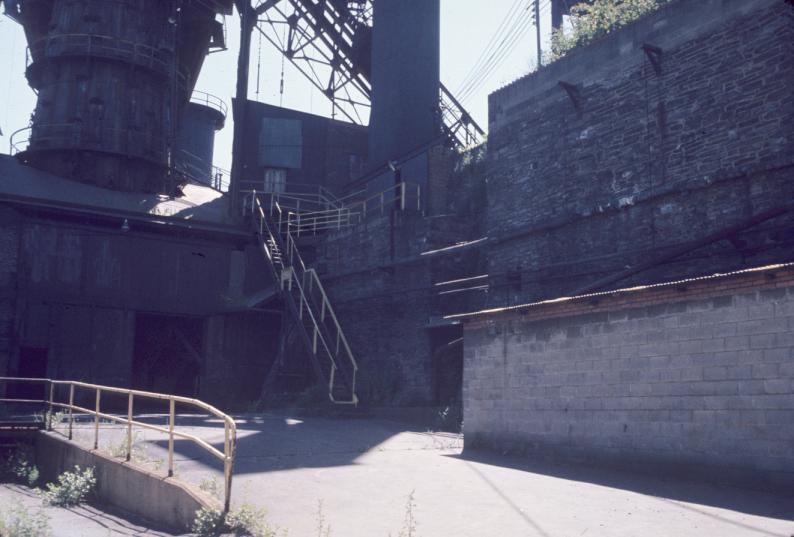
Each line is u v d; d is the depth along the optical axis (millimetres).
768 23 13562
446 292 20734
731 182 13844
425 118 29203
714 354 9172
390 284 23391
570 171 17500
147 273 25734
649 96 15758
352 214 27031
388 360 22859
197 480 9227
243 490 8742
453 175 25734
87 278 24547
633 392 10188
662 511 7461
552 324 11711
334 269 26172
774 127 13234
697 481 9141
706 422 9156
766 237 12992
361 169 33875
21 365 23312
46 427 14531
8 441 14297
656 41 15742
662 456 9656
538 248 18109
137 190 28953
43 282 23734
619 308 10570
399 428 17594
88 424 15555
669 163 15109
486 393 12945
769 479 8359
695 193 14492
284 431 15492
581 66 17531
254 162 31641
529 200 18641
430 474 10047
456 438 15312
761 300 8734
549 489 8836
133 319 25219
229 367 26594
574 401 11125
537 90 18797
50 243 24125
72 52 28438
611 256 15797
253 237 27984
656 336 9961
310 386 23844
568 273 17062
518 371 12281
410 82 29281
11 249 23359
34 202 23766
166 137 30312
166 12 30766
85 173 27922
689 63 14977
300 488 8938
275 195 30406
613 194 16297
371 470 10391
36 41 29938
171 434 8953
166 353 30438
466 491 8742
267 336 27641
